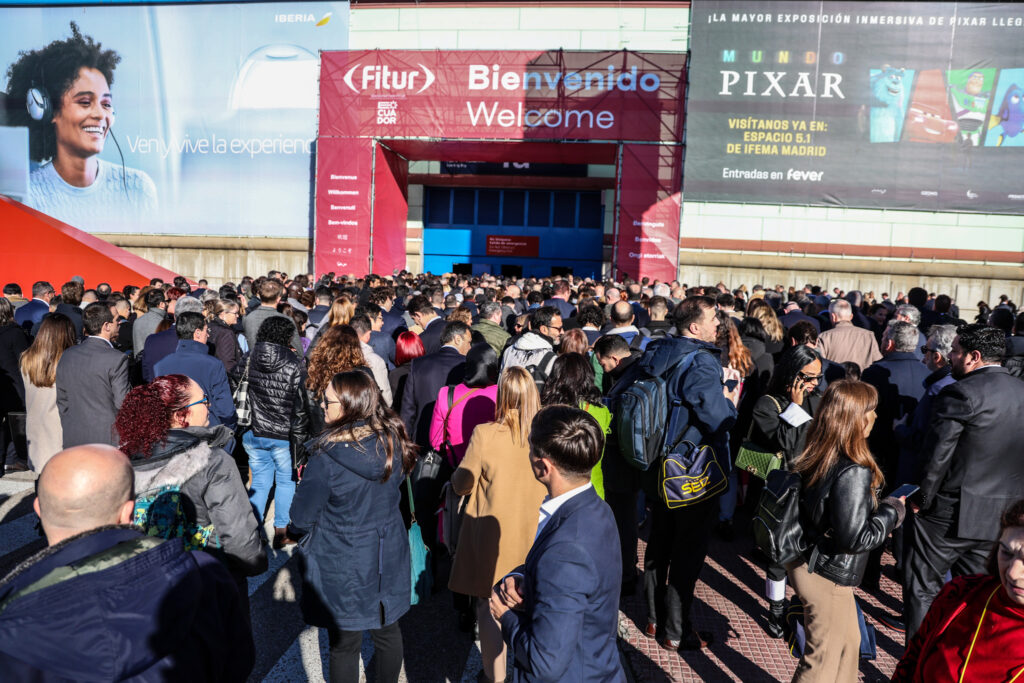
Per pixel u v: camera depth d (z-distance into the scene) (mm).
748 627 3848
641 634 3744
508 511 2930
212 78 20438
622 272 18391
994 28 17109
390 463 2629
